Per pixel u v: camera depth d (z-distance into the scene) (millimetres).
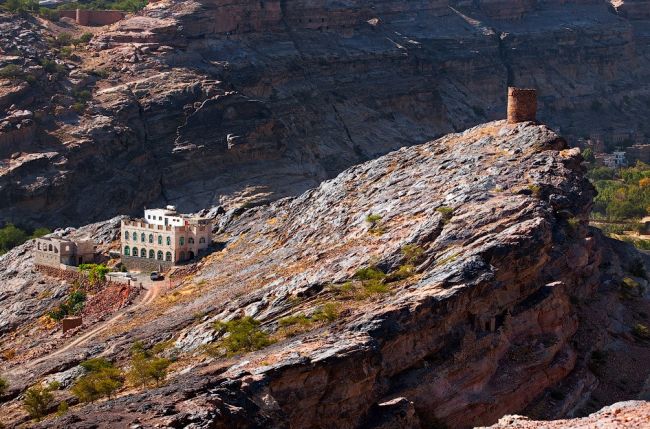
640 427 120562
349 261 198750
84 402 174000
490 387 176375
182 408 137250
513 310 187375
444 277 179000
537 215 194875
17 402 191500
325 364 153875
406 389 166750
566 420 128750
